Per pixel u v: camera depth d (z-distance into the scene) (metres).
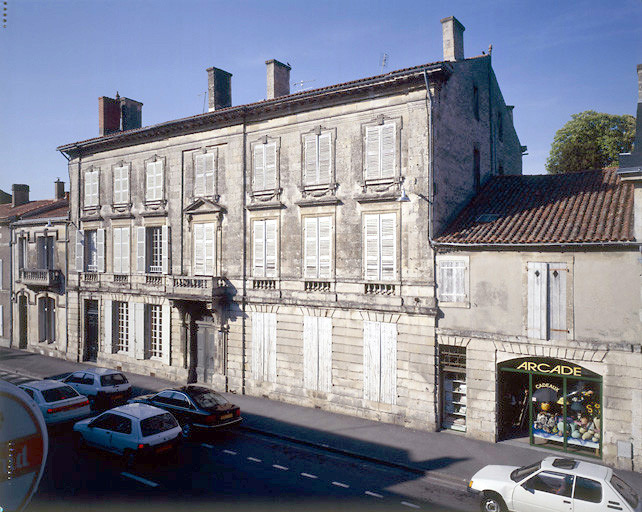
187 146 25.00
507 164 27.09
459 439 16.84
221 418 16.66
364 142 19.48
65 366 28.70
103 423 14.76
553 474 10.98
